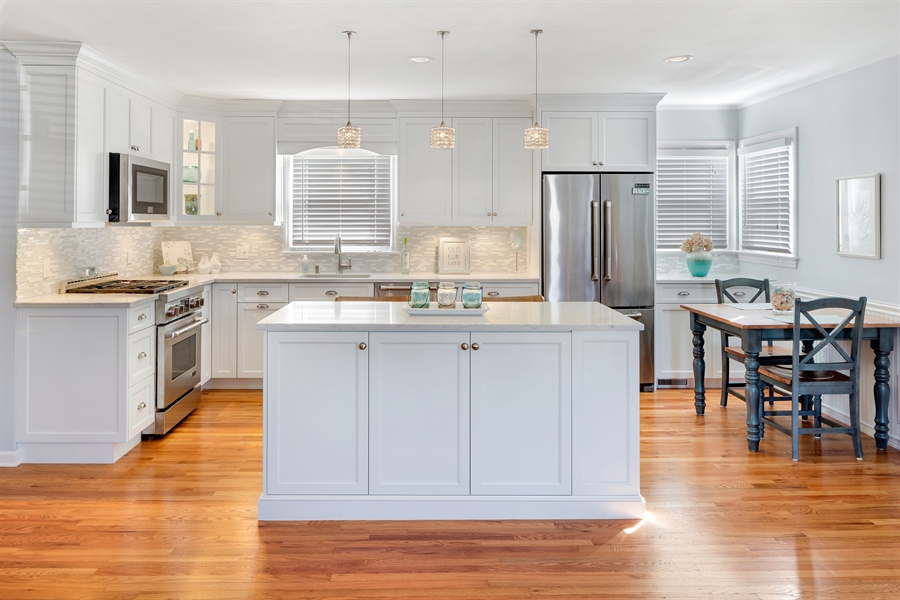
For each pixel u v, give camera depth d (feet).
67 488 12.06
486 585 8.68
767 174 19.85
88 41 13.47
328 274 21.01
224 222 19.83
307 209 21.62
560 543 9.88
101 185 14.64
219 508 11.16
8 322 13.28
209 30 12.92
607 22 12.59
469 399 10.62
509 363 10.62
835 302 13.37
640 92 19.02
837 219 16.35
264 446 10.64
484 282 19.48
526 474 10.72
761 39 13.73
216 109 19.60
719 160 21.74
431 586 8.65
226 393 19.54
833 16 12.30
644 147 19.48
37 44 13.23
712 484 12.27
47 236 14.49
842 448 14.46
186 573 8.96
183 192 19.15
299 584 8.68
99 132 14.53
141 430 14.37
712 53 14.80
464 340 10.57
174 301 15.83
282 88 18.13
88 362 13.42
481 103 19.84
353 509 10.68
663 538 10.03
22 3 11.48
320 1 11.39
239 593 8.45
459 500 10.69
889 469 13.05
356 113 20.03
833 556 9.45
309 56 14.87
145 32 13.00
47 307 13.30
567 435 10.69
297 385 10.58
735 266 21.83
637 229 19.58
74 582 8.71
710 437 15.24
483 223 20.13
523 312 11.89
